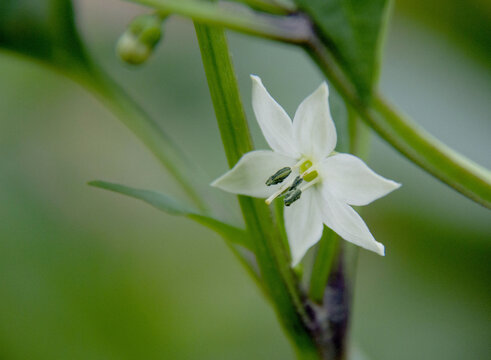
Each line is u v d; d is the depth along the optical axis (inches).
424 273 12.3
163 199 8.6
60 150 13.1
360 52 8.6
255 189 8.6
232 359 12.5
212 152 12.1
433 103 12.2
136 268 12.8
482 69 12.3
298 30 8.6
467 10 12.3
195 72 12.6
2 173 12.3
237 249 9.1
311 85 12.3
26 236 12.0
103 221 13.0
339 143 9.0
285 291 8.8
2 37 9.4
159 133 9.5
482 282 12.0
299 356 9.1
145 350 12.4
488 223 11.8
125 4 13.1
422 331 12.1
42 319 11.7
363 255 12.6
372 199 8.4
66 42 9.5
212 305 12.9
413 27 12.6
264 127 8.6
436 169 8.7
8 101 12.6
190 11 8.3
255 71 12.5
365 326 12.2
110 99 9.5
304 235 8.6
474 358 11.8
